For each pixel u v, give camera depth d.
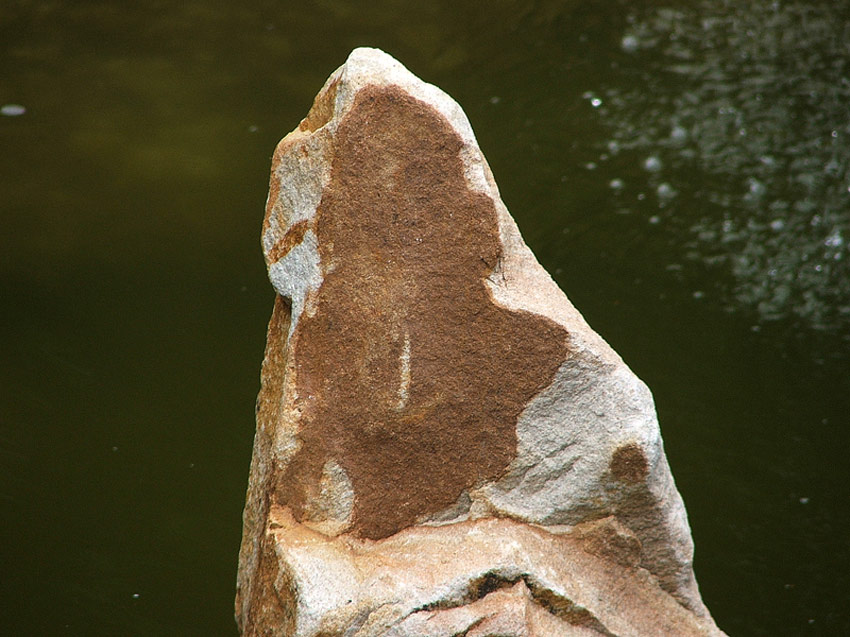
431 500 2.32
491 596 2.28
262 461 2.37
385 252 2.31
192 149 3.68
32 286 3.08
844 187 3.60
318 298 2.32
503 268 2.32
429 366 2.31
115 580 2.69
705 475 2.86
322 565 2.28
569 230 3.44
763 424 2.93
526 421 2.31
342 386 2.32
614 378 2.31
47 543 2.73
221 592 2.69
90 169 3.56
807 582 2.72
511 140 3.81
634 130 3.87
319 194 2.32
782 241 3.42
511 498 2.32
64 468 2.82
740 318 3.16
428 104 2.30
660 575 2.34
